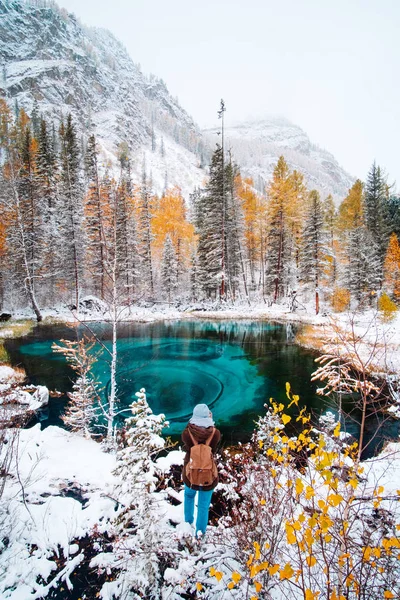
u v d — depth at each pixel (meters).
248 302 36.00
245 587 2.58
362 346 11.52
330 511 2.97
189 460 3.35
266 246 39.81
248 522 3.00
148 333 24.38
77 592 2.77
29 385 11.66
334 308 29.95
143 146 149.62
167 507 3.90
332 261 36.59
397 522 3.03
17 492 3.90
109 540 3.35
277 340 21.86
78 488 4.20
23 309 31.97
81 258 32.34
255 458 5.07
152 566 2.80
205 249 38.16
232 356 17.95
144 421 3.49
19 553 3.08
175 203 55.16
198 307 34.91
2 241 29.36
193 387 13.08
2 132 65.88
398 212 37.28
